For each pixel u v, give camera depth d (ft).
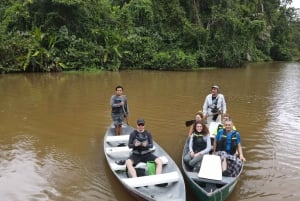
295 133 32.50
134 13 104.68
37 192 20.51
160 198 17.92
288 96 52.75
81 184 21.56
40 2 89.51
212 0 112.98
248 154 26.86
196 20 110.93
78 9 92.02
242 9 120.98
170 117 37.93
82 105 43.47
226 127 22.33
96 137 30.91
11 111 40.16
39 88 56.54
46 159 25.64
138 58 94.89
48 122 35.60
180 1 113.39
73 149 27.84
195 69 97.40
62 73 80.33
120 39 92.58
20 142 29.45
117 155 23.72
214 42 107.55
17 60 79.71
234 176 19.79
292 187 21.25
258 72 91.30
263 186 21.34
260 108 43.65
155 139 30.48
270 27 152.76
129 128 29.27
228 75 81.97
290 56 160.66
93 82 64.44
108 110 40.88
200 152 21.25
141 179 19.02
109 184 21.59
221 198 17.31
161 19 107.45
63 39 87.20
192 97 49.70
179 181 19.15
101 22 98.43
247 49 117.91
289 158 26.04
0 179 22.17
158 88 57.98
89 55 88.28
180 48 105.09
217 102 28.63
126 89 56.24
